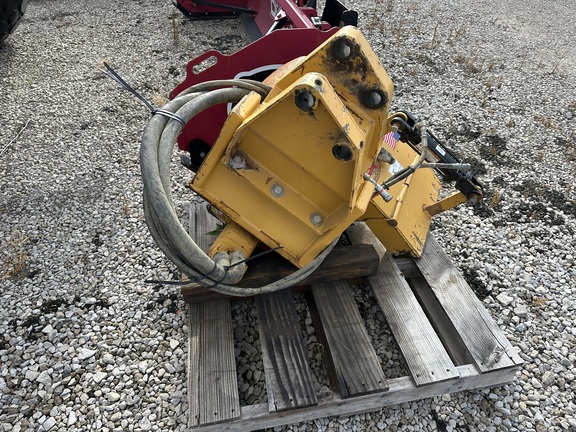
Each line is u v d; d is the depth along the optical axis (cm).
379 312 248
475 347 210
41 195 317
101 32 553
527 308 255
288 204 201
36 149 361
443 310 229
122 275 262
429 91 455
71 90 438
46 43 521
